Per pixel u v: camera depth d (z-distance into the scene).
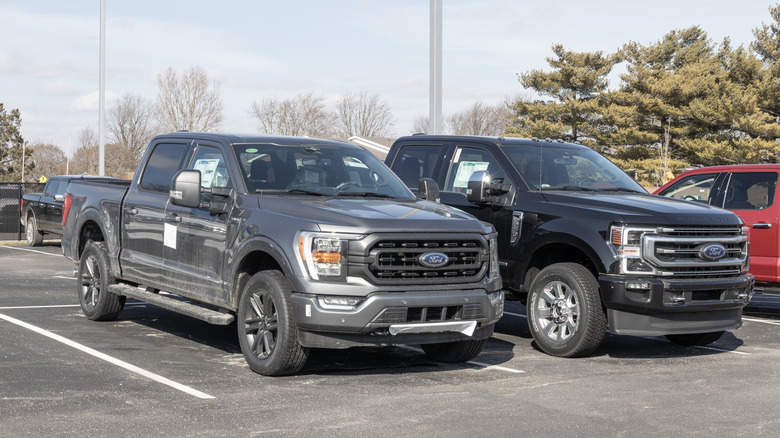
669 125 50.38
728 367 8.14
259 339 7.37
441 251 7.19
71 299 12.16
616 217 8.27
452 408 6.29
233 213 7.80
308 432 5.57
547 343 8.66
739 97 44.31
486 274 7.54
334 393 6.72
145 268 9.05
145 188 9.31
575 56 54.28
